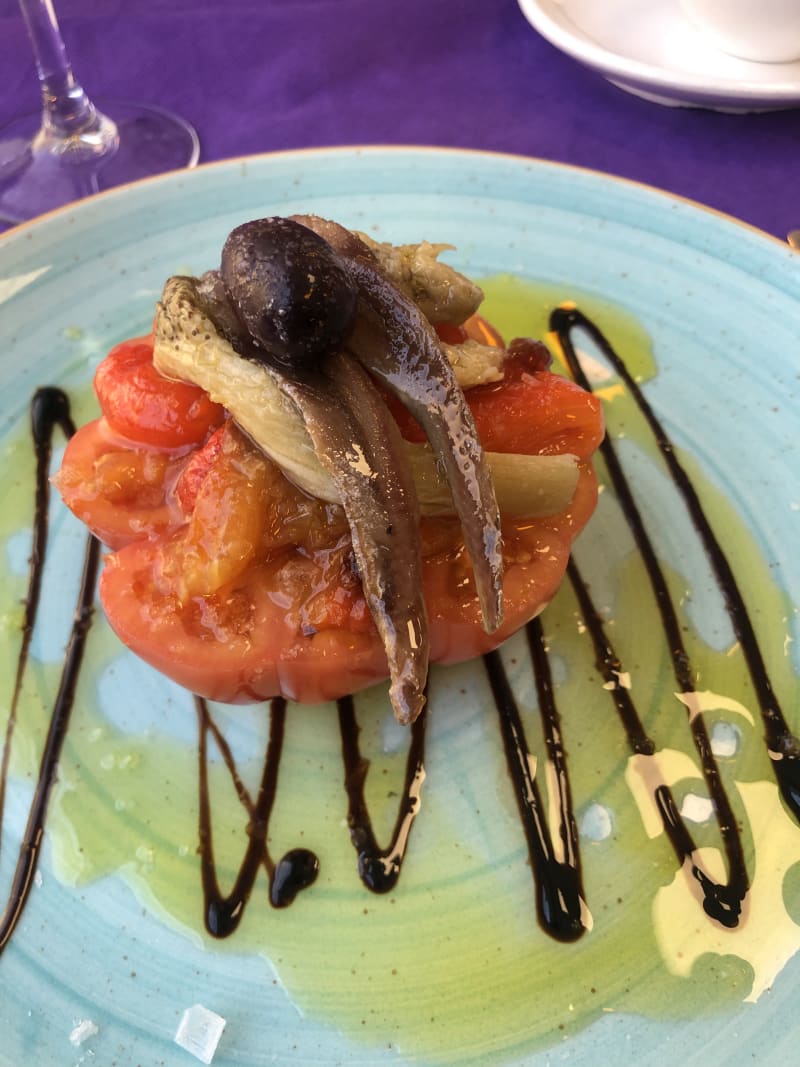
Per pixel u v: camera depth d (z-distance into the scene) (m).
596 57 0.29
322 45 0.34
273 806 0.18
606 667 0.19
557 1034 0.15
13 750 0.19
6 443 0.23
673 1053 0.15
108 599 0.18
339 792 0.18
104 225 0.25
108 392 0.19
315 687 0.18
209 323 0.16
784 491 0.21
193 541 0.17
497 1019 0.15
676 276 0.25
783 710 0.19
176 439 0.18
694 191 0.29
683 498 0.22
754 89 0.28
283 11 0.35
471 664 0.20
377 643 0.17
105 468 0.19
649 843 0.17
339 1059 0.15
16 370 0.24
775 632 0.20
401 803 0.18
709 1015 0.15
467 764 0.18
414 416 0.16
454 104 0.32
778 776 0.18
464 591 0.18
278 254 0.14
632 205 0.25
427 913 0.16
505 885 0.17
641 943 0.16
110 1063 0.15
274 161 0.26
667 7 0.32
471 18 0.35
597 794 0.18
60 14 0.35
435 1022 0.15
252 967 0.16
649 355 0.24
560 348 0.24
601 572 0.21
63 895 0.17
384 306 0.16
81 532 0.21
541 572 0.18
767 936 0.16
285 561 0.18
